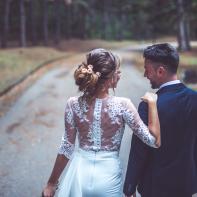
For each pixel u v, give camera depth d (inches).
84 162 110.3
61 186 113.6
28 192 234.5
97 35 3189.0
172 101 107.0
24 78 823.7
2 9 2257.6
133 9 2090.3
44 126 410.6
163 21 1831.9
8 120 443.2
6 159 297.1
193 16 1681.8
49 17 2773.1
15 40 2319.1
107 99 109.3
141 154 109.3
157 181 109.4
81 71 106.3
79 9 2896.2
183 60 1274.6
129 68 1093.1
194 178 111.8
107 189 109.0
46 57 1350.9
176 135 107.3
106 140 109.4
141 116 108.3
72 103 111.0
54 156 304.2
